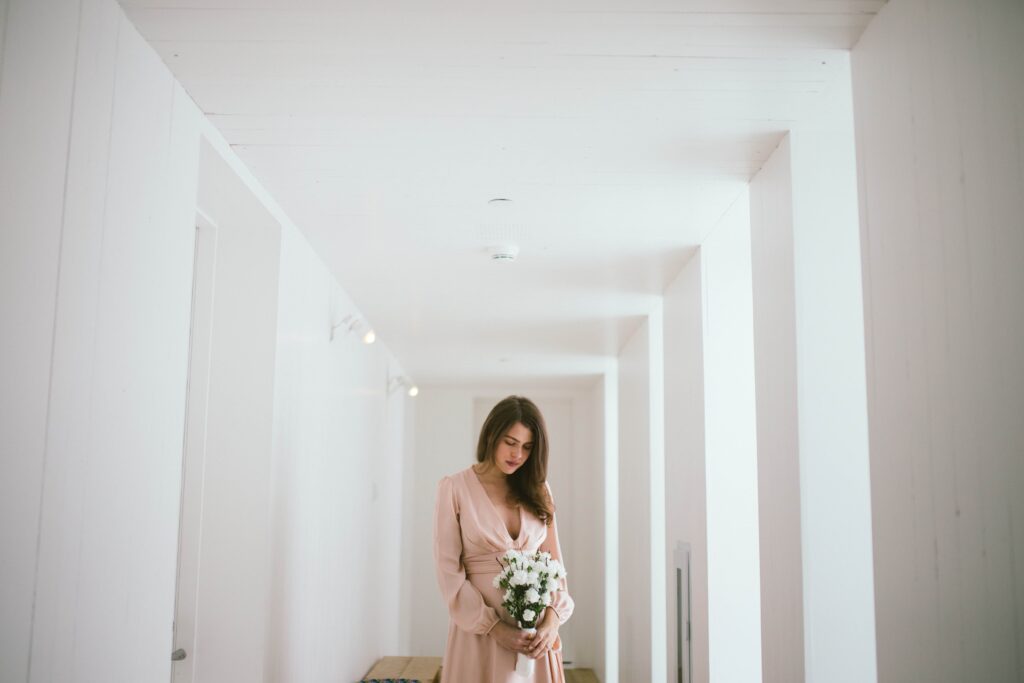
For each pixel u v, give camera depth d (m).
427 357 7.12
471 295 4.84
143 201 2.10
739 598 3.48
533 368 7.57
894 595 1.89
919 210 1.79
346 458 4.79
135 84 2.05
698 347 3.77
